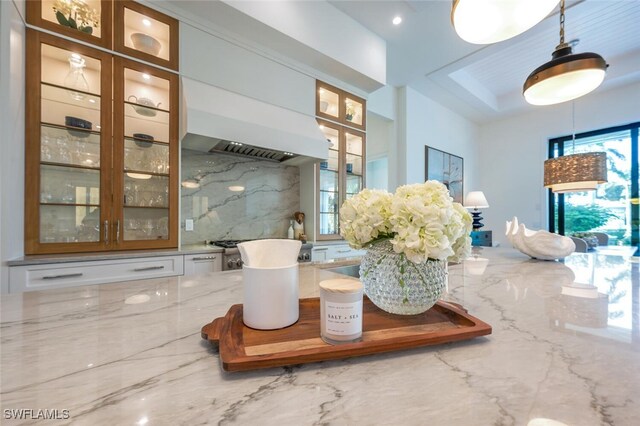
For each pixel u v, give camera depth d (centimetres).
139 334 57
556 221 475
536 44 341
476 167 564
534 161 496
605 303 79
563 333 58
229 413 34
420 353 49
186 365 45
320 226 312
